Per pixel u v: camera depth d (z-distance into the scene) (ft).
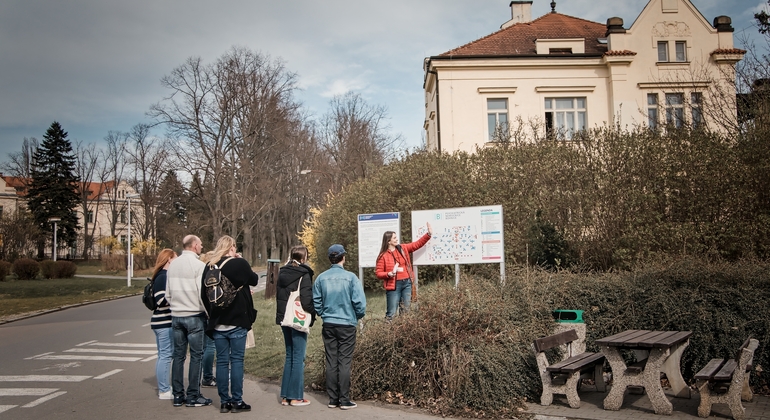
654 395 19.71
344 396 21.86
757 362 21.91
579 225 49.60
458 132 83.10
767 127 42.32
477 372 20.98
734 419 18.47
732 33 82.84
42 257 214.69
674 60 83.05
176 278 23.29
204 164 142.82
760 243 42.52
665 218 47.16
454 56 83.30
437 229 31.99
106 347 40.11
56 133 230.89
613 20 83.25
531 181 55.21
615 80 82.28
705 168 44.91
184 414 21.80
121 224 281.13
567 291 25.94
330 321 22.03
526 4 102.27
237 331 21.99
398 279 31.55
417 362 22.68
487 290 26.09
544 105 83.76
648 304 23.93
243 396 24.58
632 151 49.26
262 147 154.30
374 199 63.93
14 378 29.58
